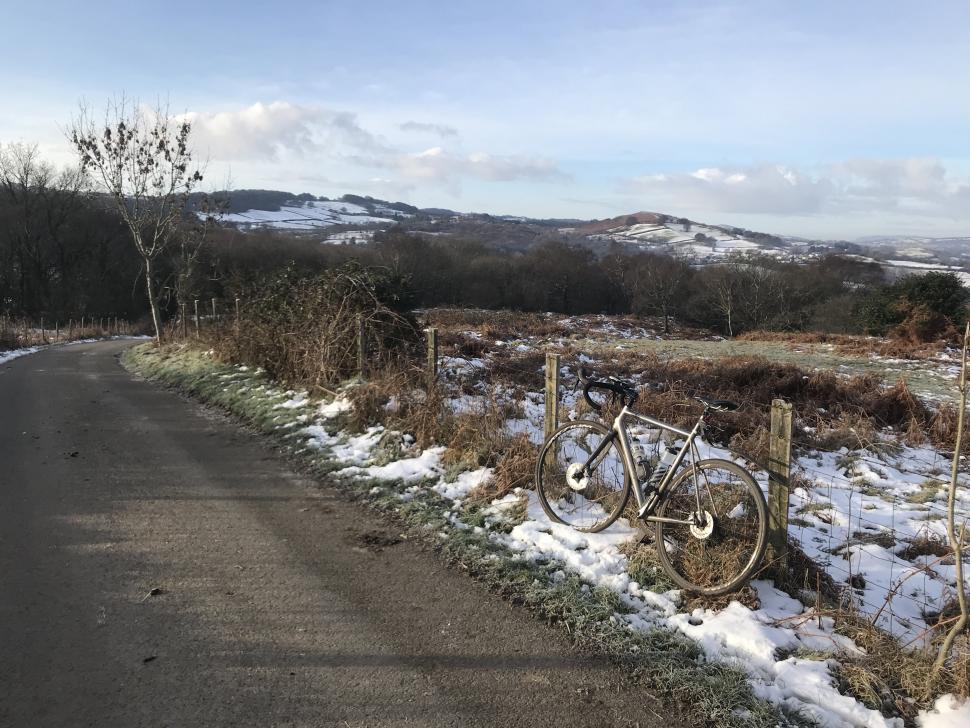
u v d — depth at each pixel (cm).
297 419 848
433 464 634
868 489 631
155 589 400
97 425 886
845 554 455
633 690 307
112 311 5303
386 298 1012
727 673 315
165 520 520
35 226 5194
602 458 483
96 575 420
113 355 2133
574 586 401
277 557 451
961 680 290
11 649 333
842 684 307
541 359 1302
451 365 1065
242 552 459
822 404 999
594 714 290
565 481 524
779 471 384
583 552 445
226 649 335
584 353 1625
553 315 3706
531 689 306
